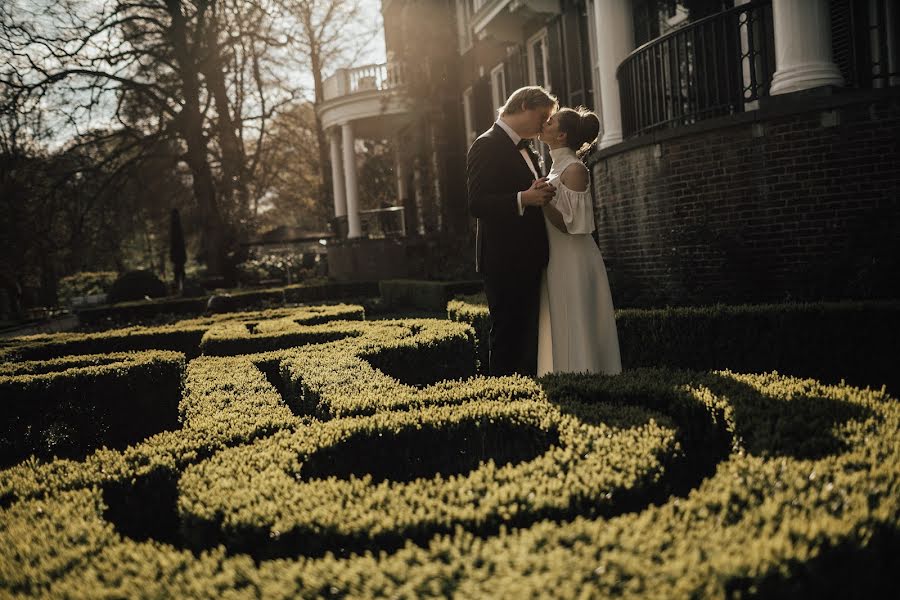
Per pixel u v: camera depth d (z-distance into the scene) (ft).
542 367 12.87
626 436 7.59
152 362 16.28
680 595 4.17
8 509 7.16
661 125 25.96
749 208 20.80
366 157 112.78
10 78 69.00
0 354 24.45
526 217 12.52
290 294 58.95
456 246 56.80
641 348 16.16
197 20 76.95
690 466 8.72
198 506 6.48
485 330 20.04
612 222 26.58
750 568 4.37
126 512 7.93
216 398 11.68
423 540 5.74
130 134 78.02
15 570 5.45
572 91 43.29
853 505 5.18
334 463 8.30
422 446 8.75
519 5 44.50
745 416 7.73
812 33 20.31
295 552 5.90
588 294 12.50
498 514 5.82
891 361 13.03
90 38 73.36
